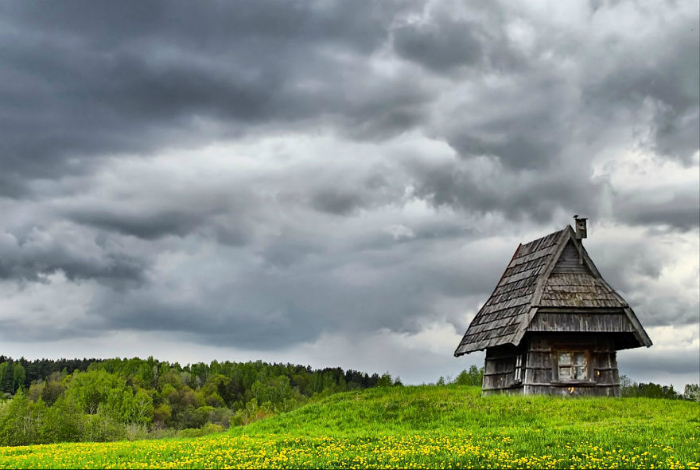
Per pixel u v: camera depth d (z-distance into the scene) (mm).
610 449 29719
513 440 32094
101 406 141500
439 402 44938
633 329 45312
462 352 50344
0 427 103375
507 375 48469
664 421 36656
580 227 48188
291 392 198625
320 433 38562
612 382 45219
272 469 26719
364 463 27656
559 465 26922
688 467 26031
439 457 28516
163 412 160500
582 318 45281
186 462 27906
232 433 42656
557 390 44750
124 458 29250
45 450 33562
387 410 43906
